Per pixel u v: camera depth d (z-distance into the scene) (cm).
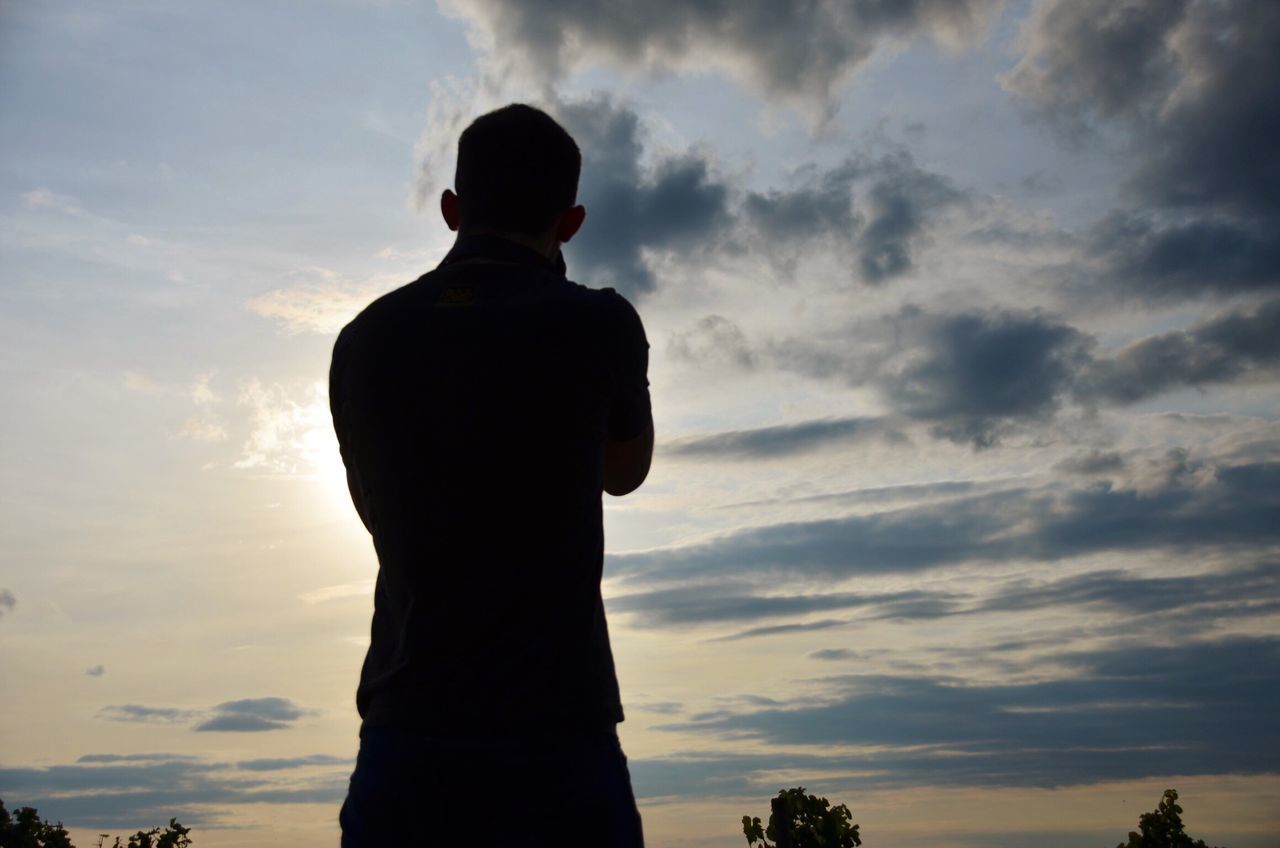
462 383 182
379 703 178
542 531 179
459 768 170
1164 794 1805
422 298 193
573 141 212
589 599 184
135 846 2355
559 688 175
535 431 181
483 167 204
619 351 189
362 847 175
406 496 180
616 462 201
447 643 175
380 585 191
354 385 189
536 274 196
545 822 172
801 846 1959
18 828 2259
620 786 179
